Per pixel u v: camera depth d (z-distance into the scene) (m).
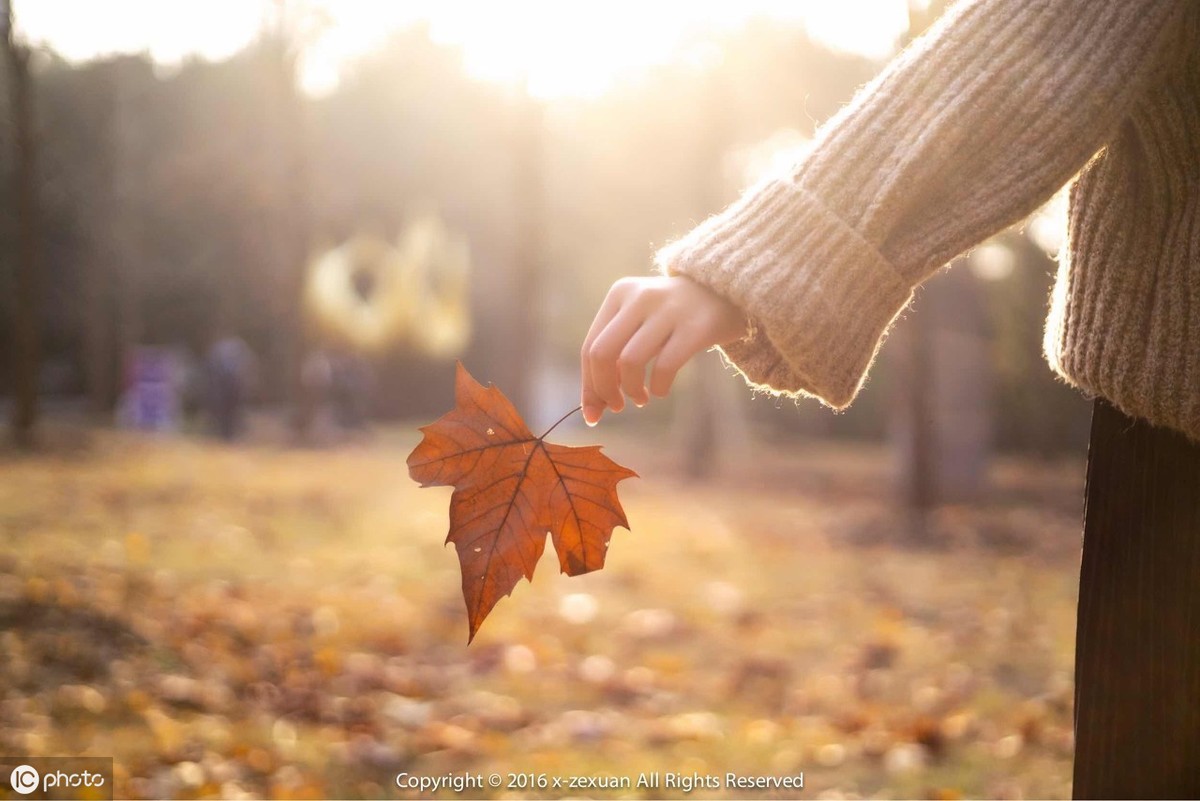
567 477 1.29
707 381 18.11
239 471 14.30
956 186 1.29
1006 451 24.97
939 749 4.26
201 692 4.47
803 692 5.10
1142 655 1.33
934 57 1.32
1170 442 1.34
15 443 14.77
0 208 21.58
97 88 23.25
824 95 16.44
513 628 6.12
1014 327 19.30
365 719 4.39
